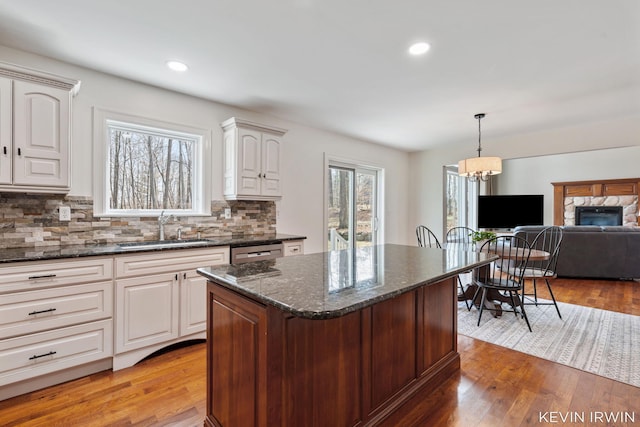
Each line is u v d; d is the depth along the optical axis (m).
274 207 3.92
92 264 2.15
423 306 2.00
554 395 1.97
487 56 2.39
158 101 2.97
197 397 1.96
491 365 2.35
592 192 7.73
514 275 3.32
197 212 3.27
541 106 3.49
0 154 2.01
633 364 2.34
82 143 2.57
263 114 3.79
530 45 2.23
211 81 2.84
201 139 3.26
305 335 1.33
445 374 2.17
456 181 6.68
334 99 3.30
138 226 2.85
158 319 2.43
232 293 1.41
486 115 3.81
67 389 2.03
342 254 2.22
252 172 3.33
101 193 2.66
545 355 2.49
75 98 2.53
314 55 2.38
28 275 1.93
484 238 3.61
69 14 1.88
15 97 2.05
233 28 2.03
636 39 2.14
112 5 1.80
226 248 2.81
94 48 2.28
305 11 1.86
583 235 4.83
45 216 2.42
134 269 2.31
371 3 1.78
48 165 2.18
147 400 1.92
